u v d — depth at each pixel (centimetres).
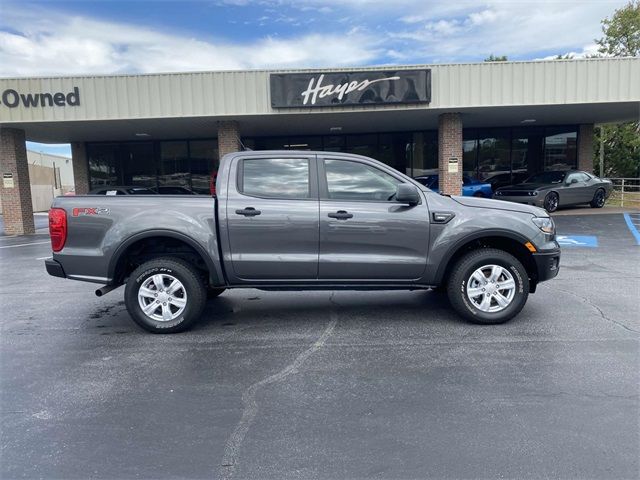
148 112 1488
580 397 359
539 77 1488
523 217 532
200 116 1495
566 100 1492
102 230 517
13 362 452
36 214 3075
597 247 1070
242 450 299
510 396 363
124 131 1852
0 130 1630
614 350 452
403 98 1479
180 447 303
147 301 531
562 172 1811
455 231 521
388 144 2181
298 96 1477
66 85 1481
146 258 550
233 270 523
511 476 269
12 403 367
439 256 525
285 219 515
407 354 454
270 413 345
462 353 453
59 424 335
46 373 425
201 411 350
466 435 311
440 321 556
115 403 365
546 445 298
